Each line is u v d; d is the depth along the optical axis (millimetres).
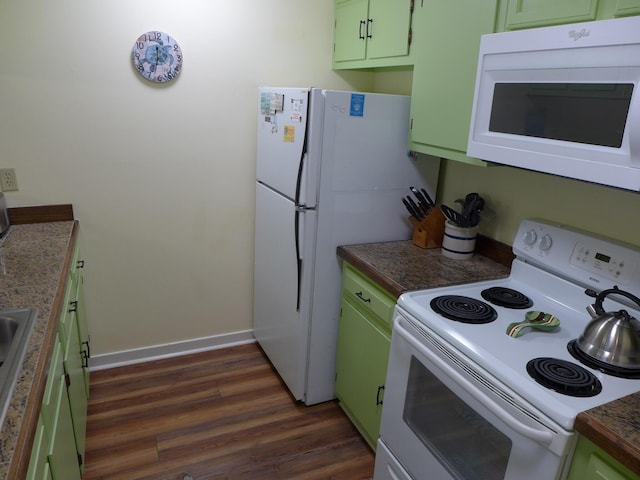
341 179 2094
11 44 2051
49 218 2307
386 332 1887
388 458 1754
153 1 2242
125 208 2465
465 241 2020
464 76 1696
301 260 2152
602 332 1251
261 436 2199
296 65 2635
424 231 2184
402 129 2148
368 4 2277
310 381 2377
